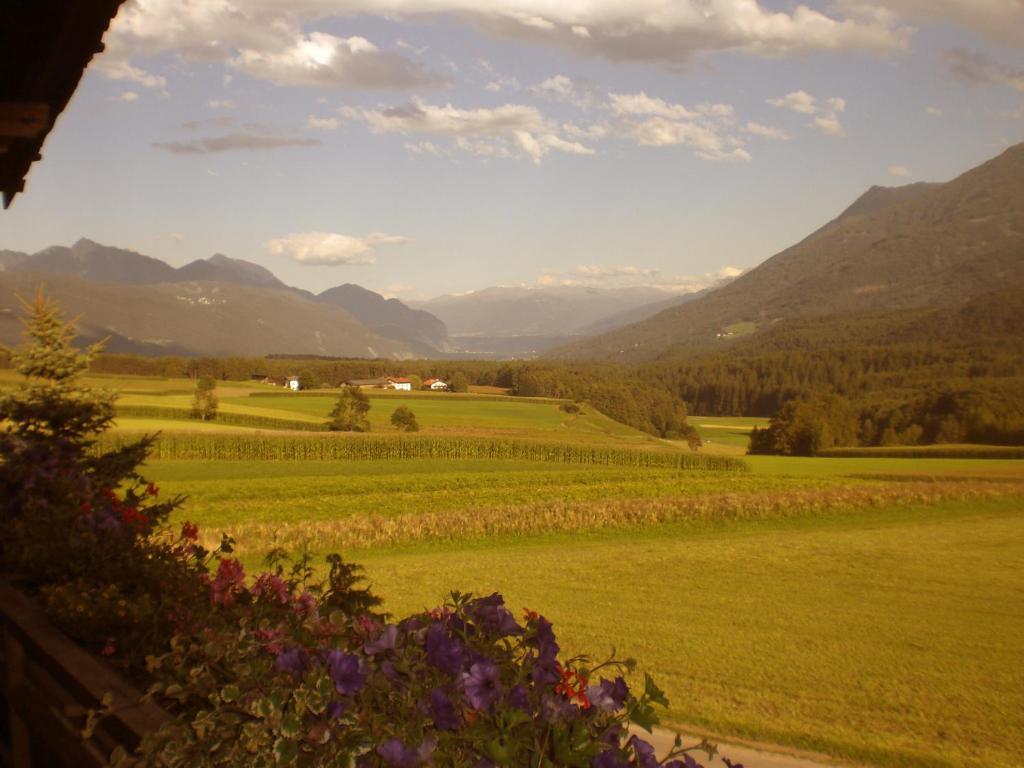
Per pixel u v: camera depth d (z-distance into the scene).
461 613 2.49
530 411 138.62
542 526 37.97
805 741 11.49
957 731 12.30
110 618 3.29
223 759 2.17
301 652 2.37
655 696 2.25
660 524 40.09
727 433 167.38
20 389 16.44
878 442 127.06
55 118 4.95
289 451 71.00
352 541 34.19
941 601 23.81
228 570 3.70
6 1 4.13
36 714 3.11
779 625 20.09
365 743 2.06
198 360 156.00
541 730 2.14
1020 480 60.50
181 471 60.62
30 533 4.82
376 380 174.75
